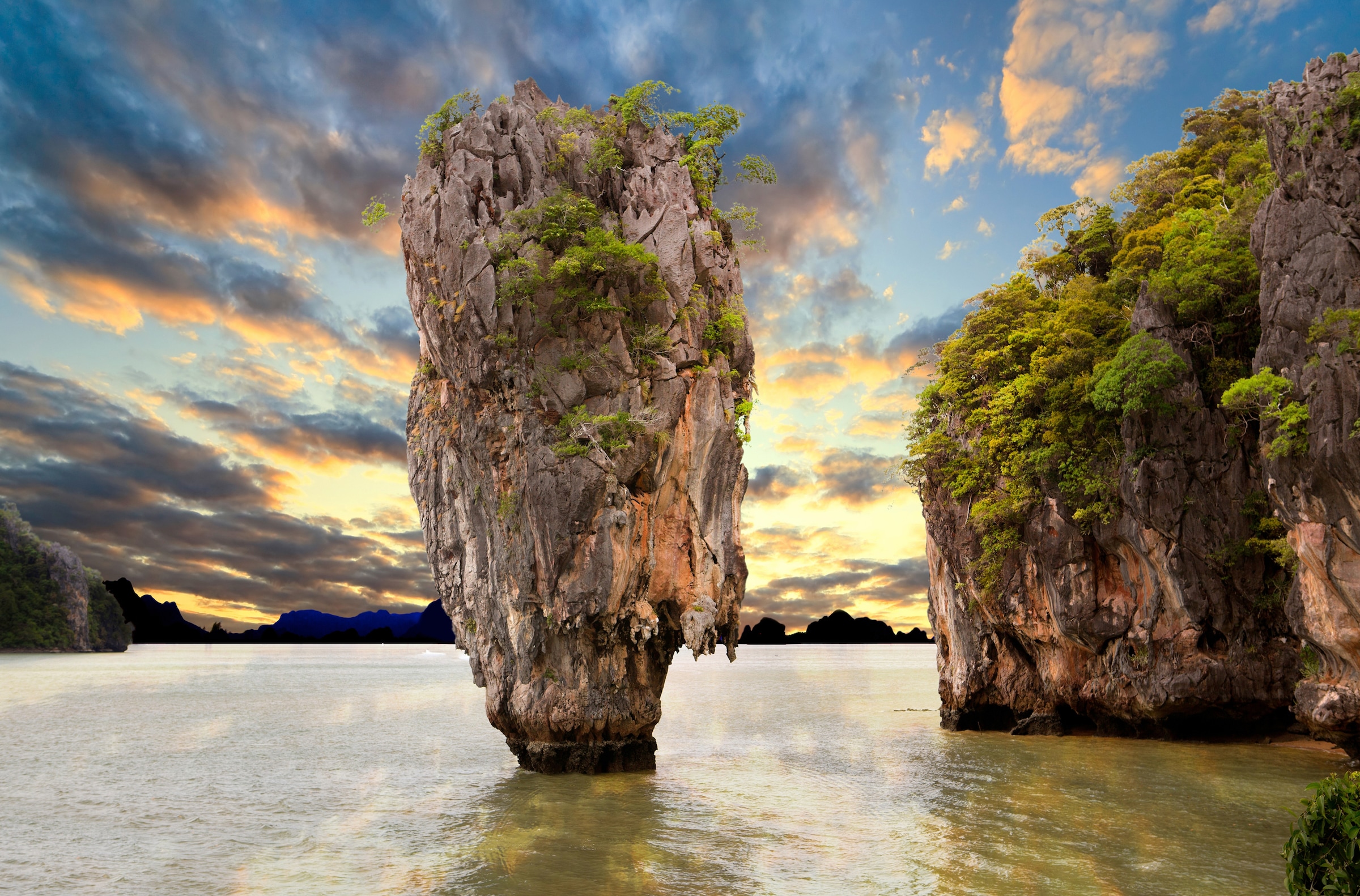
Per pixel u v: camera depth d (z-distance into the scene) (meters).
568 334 35.97
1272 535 41.47
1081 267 58.97
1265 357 33.31
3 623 169.25
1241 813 30.06
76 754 49.41
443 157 38.28
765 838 27.62
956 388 54.06
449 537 40.25
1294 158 33.59
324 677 126.94
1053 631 47.81
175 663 164.12
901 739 50.16
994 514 48.53
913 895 22.06
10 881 25.03
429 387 41.25
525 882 23.48
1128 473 43.19
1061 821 29.33
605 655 35.91
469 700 85.38
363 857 26.56
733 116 41.81
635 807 31.88
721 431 37.97
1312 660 37.78
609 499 34.56
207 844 28.88
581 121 39.03
